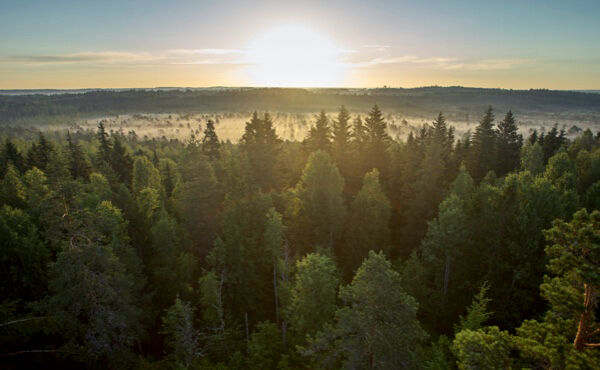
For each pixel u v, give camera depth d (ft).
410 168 144.46
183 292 106.63
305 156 174.19
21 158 194.49
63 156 180.75
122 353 74.08
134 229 120.37
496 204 89.40
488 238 92.38
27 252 84.79
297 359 85.10
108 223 70.44
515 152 184.85
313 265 74.49
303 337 82.23
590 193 102.37
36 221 98.58
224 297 102.73
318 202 115.85
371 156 162.40
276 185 163.43
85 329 68.28
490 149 174.60
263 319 108.58
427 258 95.61
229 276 100.94
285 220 122.31
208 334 94.73
